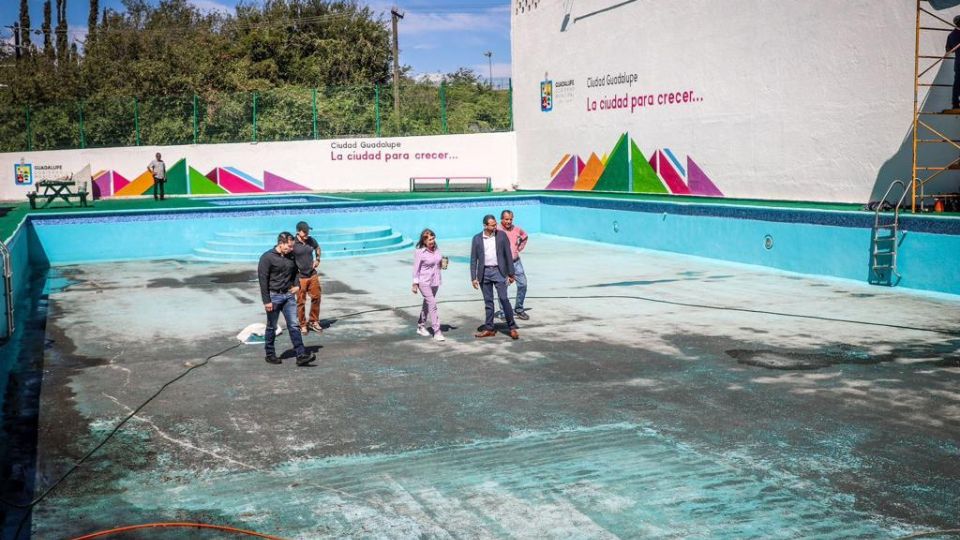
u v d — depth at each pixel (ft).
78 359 37.09
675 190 85.35
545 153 107.45
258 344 39.40
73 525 19.66
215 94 133.49
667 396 29.25
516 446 24.45
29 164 116.67
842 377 31.19
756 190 75.00
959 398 28.17
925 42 58.23
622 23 90.74
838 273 56.08
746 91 75.10
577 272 62.34
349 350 37.78
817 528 18.60
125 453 24.58
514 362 34.81
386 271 65.77
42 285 61.41
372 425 26.76
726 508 19.75
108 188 117.80
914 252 50.70
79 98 143.43
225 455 24.26
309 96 128.36
